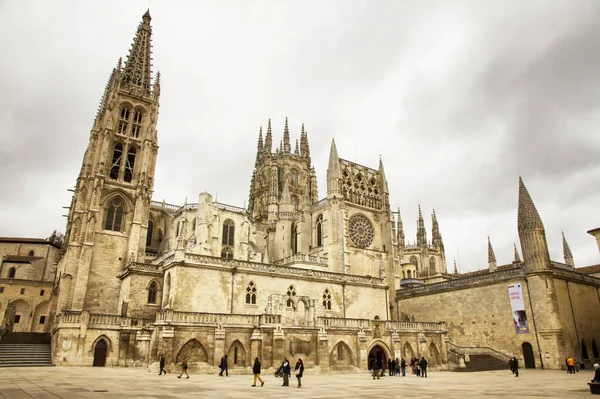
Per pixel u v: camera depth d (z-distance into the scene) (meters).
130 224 75.62
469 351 60.56
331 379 39.00
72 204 83.25
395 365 46.66
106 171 77.31
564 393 25.39
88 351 48.47
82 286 66.88
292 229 93.94
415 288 74.50
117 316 51.50
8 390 22.30
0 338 56.28
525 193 59.16
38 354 50.53
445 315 67.25
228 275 53.59
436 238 125.88
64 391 22.16
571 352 53.38
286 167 126.31
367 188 87.56
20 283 85.31
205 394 23.11
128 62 90.94
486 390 27.72
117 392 22.45
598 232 70.25
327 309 61.84
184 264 50.31
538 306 54.47
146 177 79.31
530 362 54.66
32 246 97.38
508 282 58.81
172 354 40.16
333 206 79.44
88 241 69.44
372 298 67.50
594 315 61.34
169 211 92.44
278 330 45.88
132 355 50.41
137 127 85.44
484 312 61.34
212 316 43.75
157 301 57.56
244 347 44.41
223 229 81.94
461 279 66.06
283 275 58.62
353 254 78.62
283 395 23.62
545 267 54.97
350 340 51.62
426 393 25.52
